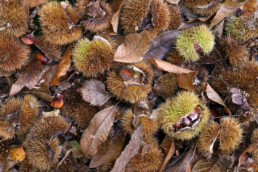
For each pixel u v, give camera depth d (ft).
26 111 2.52
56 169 2.59
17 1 2.45
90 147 2.56
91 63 2.49
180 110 2.51
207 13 2.71
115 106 2.63
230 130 2.56
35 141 2.50
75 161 2.63
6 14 2.43
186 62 2.64
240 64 2.67
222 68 2.69
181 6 2.73
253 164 2.64
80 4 2.49
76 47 2.52
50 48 2.54
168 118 2.53
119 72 2.53
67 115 2.62
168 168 2.65
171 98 2.60
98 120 2.57
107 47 2.51
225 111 2.67
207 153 2.64
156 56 2.66
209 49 2.60
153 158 2.56
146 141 2.59
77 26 2.53
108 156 2.62
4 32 2.47
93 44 2.49
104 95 2.60
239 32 2.68
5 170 2.56
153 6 2.54
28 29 2.52
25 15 2.48
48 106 2.64
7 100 2.59
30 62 2.57
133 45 2.52
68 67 2.53
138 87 2.52
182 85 2.59
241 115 2.63
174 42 2.66
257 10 2.68
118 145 2.64
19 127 2.52
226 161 2.65
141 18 2.52
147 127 2.55
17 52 2.48
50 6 2.46
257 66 2.63
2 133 2.49
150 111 2.61
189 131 2.57
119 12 2.54
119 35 2.63
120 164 2.52
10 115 2.49
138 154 2.56
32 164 2.56
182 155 2.68
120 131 2.65
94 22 2.51
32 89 2.60
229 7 2.63
